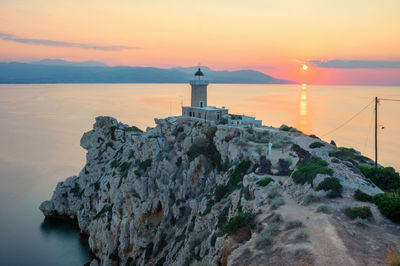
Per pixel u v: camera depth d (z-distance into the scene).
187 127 72.62
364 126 186.75
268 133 58.62
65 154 152.38
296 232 22.36
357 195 26.55
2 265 61.06
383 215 23.19
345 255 18.84
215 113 74.06
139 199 63.38
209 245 33.25
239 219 27.42
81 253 67.56
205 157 60.22
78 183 88.69
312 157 37.50
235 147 53.00
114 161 84.81
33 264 61.94
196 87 85.25
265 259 20.41
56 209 84.62
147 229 60.12
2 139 181.62
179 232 51.38
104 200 74.38
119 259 62.56
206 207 43.66
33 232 75.69
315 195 27.70
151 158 69.25
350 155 50.81
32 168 128.25
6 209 87.69
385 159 114.81
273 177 36.91
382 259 18.19
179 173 61.19
